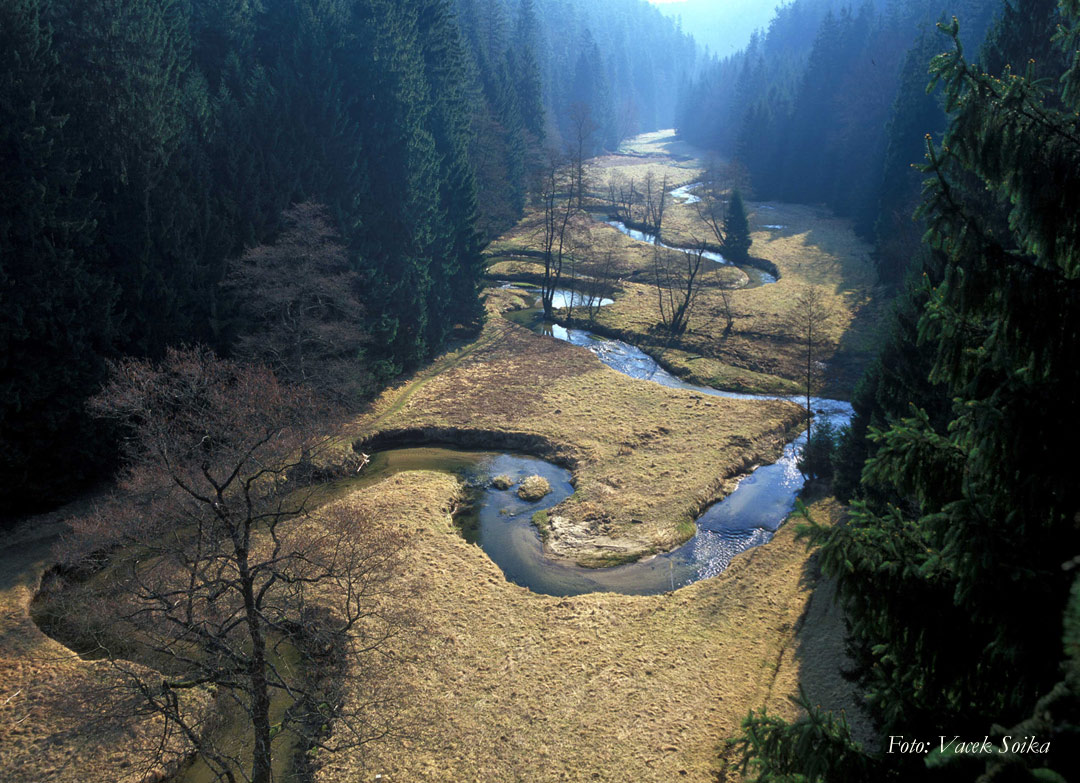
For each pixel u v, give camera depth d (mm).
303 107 44719
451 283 58844
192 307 39094
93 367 34438
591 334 64750
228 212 41188
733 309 66688
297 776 21594
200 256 39562
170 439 25203
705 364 56500
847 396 50281
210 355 30062
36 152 32156
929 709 10953
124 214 36438
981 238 9781
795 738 10617
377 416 45812
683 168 144250
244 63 45219
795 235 92000
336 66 47000
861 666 18062
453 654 25812
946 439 10508
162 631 25188
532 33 162625
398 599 28438
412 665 25234
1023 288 9508
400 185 50250
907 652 11359
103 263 36000
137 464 33062
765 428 44875
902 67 92875
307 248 39406
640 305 69500
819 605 27500
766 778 10945
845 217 101250
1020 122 9453
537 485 39031
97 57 35469
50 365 33188
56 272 32969
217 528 22344
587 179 108125
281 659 26125
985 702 10758
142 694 19500
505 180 90562
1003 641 9352
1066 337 9461
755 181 118938
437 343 55844
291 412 28859
